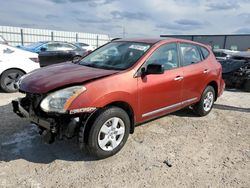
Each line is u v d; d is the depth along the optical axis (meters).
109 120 3.44
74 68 3.94
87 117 3.26
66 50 13.04
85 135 3.31
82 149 3.53
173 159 3.64
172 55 4.53
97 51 4.77
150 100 4.01
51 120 3.14
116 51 4.39
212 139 4.43
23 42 27.47
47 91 3.17
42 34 28.56
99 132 3.36
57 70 3.87
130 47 4.33
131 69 3.75
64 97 3.10
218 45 44.12
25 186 2.89
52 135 3.19
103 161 3.50
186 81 4.70
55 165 3.35
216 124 5.20
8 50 6.91
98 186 2.96
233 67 9.59
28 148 3.76
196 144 4.18
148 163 3.50
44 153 3.64
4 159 3.42
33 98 3.35
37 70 4.06
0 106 5.62
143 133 4.50
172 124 5.04
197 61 5.15
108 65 4.05
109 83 3.42
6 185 2.89
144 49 4.15
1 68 6.75
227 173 3.35
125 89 3.57
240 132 4.83
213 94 5.69
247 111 6.32
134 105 3.75
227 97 7.96
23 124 4.61
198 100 5.27
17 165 3.30
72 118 3.17
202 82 5.17
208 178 3.22
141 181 3.09
